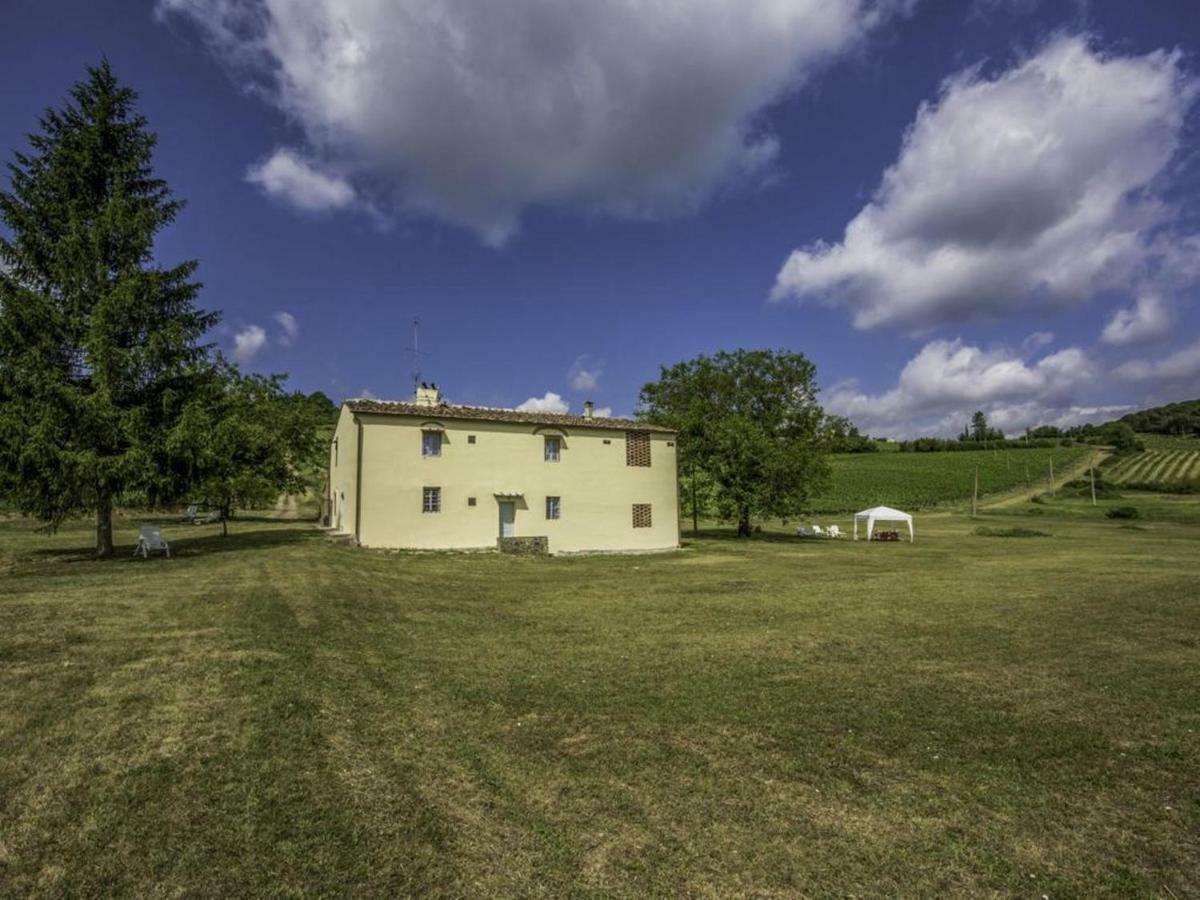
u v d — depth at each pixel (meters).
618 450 31.00
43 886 3.81
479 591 16.19
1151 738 6.45
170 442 19.22
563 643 10.33
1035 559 25.44
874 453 117.56
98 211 20.58
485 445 27.70
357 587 14.90
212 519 40.41
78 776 5.07
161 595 12.13
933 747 6.18
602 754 5.90
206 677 7.42
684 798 5.09
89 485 18.94
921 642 10.46
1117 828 4.75
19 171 19.53
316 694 7.11
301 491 48.62
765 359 45.88
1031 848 4.46
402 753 5.78
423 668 8.52
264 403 43.56
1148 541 37.06
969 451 120.88
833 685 8.09
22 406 17.91
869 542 37.06
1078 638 10.73
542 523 28.80
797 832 4.61
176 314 21.41
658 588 16.95
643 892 3.89
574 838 4.47
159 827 4.43
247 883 3.88
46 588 12.78
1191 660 9.35
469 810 4.82
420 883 3.92
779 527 51.59
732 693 7.74
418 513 26.09
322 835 4.39
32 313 18.33
